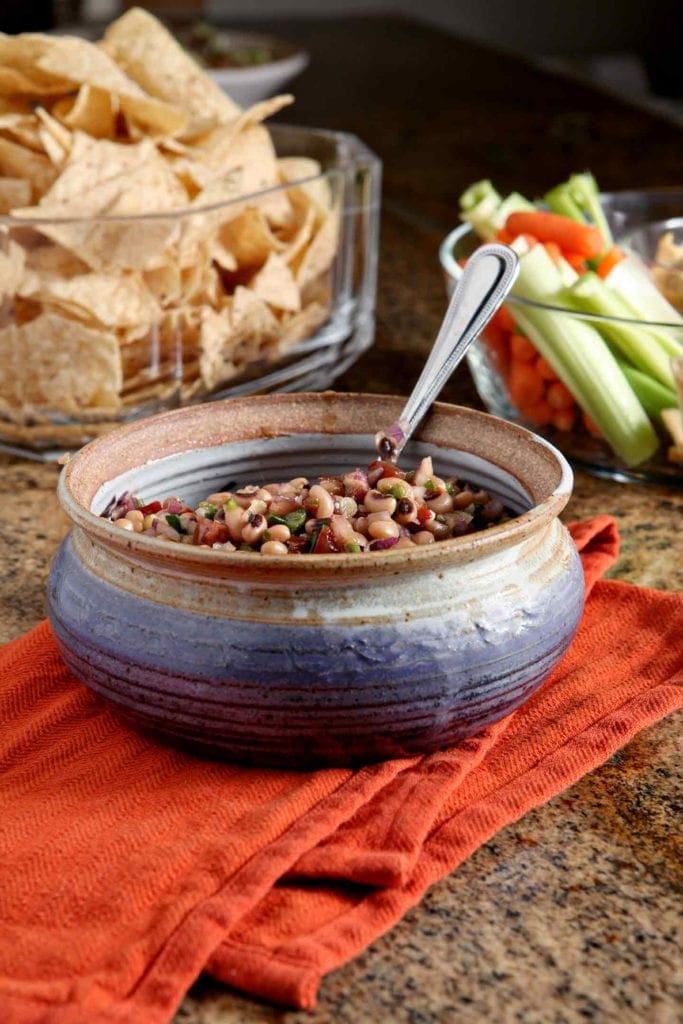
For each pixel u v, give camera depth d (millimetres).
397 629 674
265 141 1095
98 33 2604
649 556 897
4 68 1027
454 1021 607
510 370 1007
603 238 1040
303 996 604
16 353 969
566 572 722
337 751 687
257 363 1055
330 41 2902
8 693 764
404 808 673
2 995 600
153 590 686
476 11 4578
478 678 686
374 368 1145
